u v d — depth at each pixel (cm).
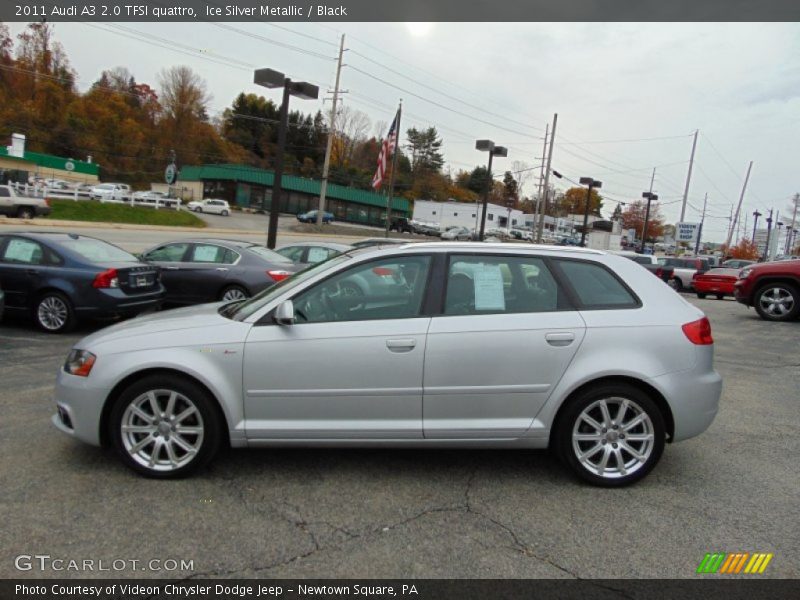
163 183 8588
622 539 323
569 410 381
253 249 1088
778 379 730
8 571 279
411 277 394
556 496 373
